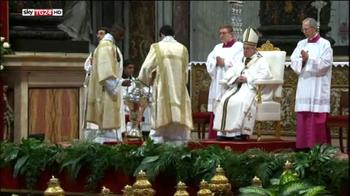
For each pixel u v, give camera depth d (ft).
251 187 38.24
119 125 66.95
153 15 100.73
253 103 61.21
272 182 43.11
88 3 95.66
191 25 101.14
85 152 54.60
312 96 61.46
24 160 55.67
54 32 80.94
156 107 63.72
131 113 66.39
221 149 53.06
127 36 101.50
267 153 50.88
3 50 75.51
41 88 77.00
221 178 40.47
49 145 57.31
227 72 62.64
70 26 92.94
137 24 101.50
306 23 62.13
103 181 54.19
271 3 83.76
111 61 66.39
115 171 53.93
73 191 55.16
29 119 76.64
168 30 64.95
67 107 78.02
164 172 52.21
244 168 49.80
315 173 48.03
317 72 61.36
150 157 52.29
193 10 101.45
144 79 64.64
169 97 63.67
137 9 101.50
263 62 61.67
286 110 76.43
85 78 73.92
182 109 63.98
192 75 83.05
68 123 78.13
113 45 67.36
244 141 60.70
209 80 82.33
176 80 63.98
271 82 61.26
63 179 55.31
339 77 75.51
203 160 50.88
